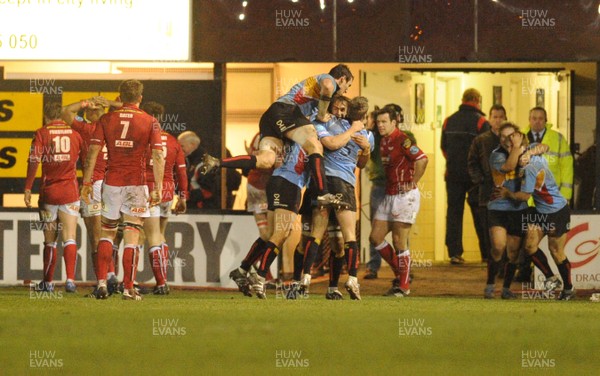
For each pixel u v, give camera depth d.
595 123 49.06
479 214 55.44
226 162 39.25
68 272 44.25
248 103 51.88
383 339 26.27
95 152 37.44
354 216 40.12
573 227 47.94
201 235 48.44
